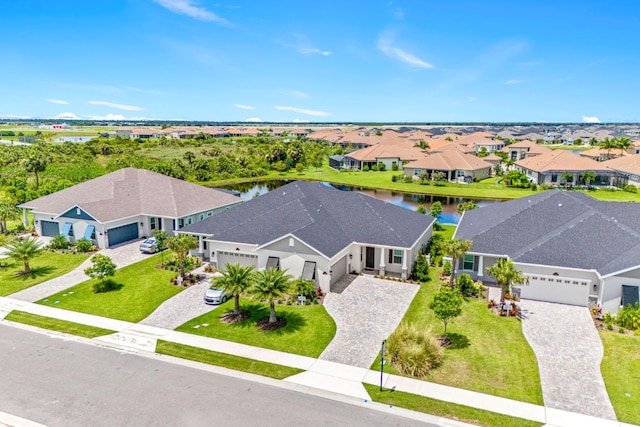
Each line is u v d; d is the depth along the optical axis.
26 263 33.34
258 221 34.69
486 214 38.09
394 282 31.05
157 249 38.25
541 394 17.84
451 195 71.81
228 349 21.77
